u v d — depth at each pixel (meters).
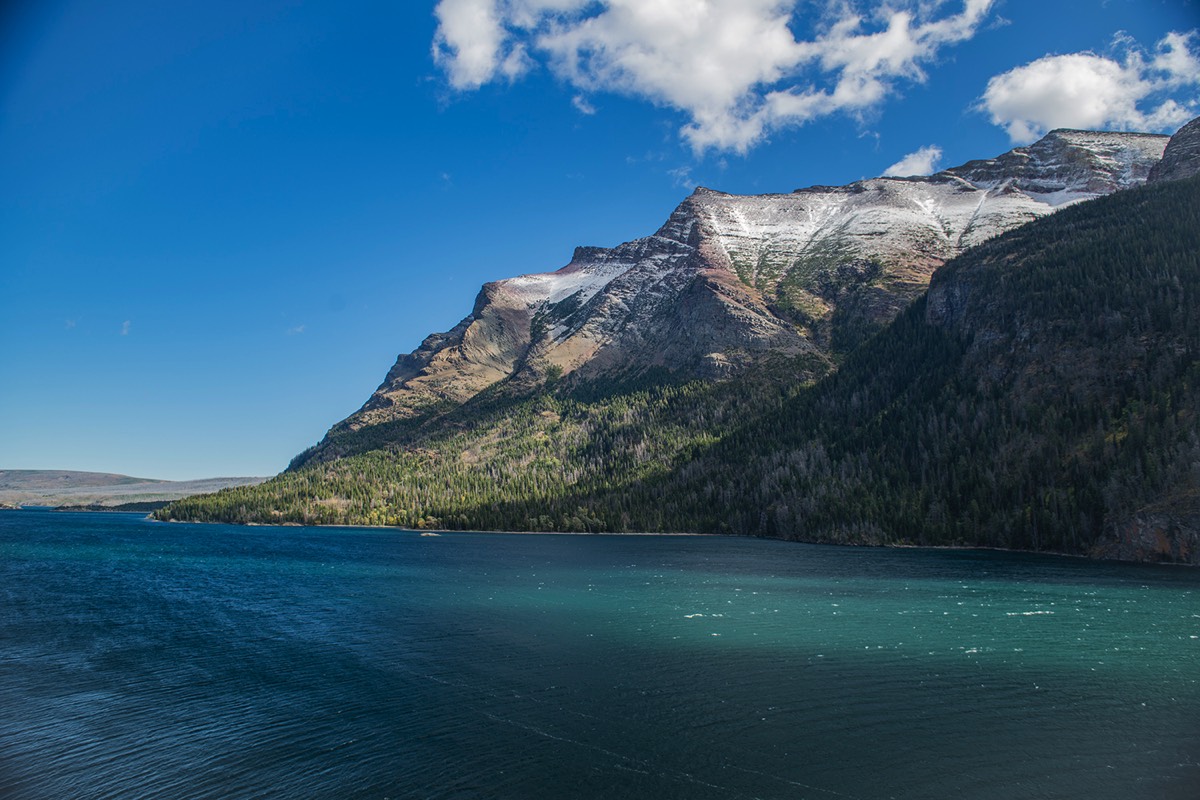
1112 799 40.03
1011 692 57.31
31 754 45.72
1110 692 57.38
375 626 82.88
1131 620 85.62
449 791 40.62
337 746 46.81
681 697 56.25
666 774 42.78
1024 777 42.56
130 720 51.50
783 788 41.09
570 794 40.25
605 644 73.56
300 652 70.50
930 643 73.69
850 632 79.00
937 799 40.00
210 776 42.66
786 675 62.16
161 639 76.19
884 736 48.44
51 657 68.62
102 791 40.94
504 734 48.88
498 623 84.56
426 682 60.28
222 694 57.19
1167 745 46.94
